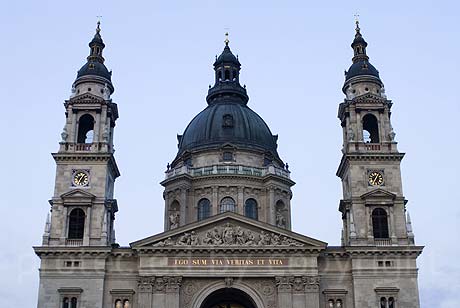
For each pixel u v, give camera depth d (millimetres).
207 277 89688
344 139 102750
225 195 113062
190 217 112938
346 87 104750
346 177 100688
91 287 89562
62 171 96250
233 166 115375
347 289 90750
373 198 95062
